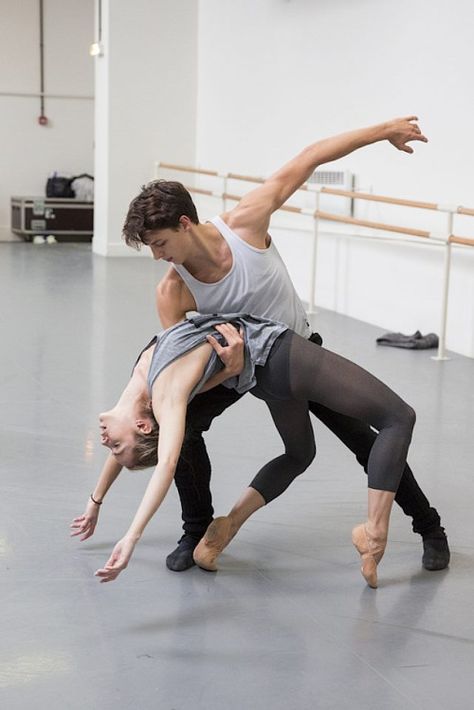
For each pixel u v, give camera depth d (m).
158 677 2.63
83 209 15.30
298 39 10.08
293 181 3.20
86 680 2.61
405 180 8.24
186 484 3.35
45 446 4.79
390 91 8.44
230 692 2.56
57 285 10.55
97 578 3.27
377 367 6.98
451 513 4.00
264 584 3.26
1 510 3.89
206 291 3.14
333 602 3.13
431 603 3.15
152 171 13.43
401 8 8.22
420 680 2.65
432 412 5.72
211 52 12.70
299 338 3.12
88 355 7.01
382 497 3.18
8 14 15.25
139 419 3.03
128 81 13.20
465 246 7.41
